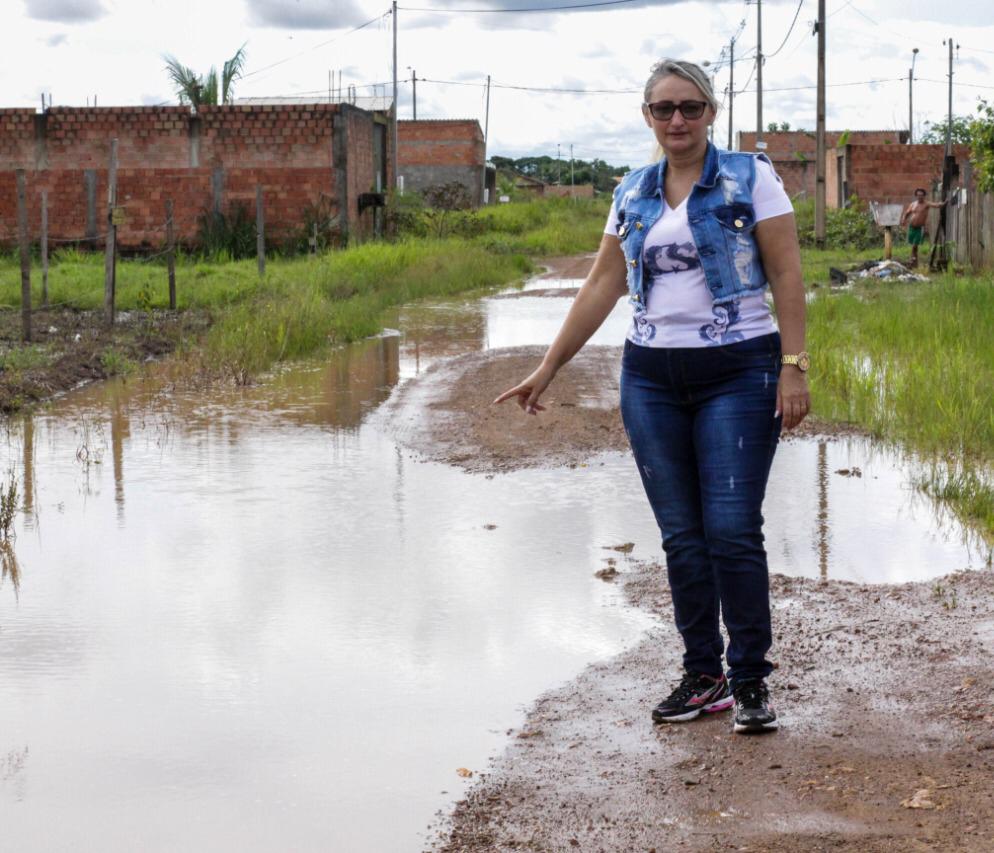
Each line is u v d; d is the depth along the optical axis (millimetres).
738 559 3859
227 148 30125
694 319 3867
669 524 4023
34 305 17812
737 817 3330
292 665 4590
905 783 3486
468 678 4445
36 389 10961
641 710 4125
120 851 3281
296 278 21031
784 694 4195
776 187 3859
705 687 4047
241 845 3303
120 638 4887
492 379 11344
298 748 3889
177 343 14375
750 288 3863
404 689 4352
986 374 9875
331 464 8078
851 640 4676
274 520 6680
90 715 4156
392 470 7887
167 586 5547
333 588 5492
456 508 6891
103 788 3641
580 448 8383
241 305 16531
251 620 5086
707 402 3916
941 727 3867
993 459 7801
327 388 11297
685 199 3869
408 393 10852
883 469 7680
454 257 26391
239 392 11148
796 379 3861
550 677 4445
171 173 30188
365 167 33125
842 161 39812
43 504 7070
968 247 23172
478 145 60438
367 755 3830
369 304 18250
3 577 5699
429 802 3516
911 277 21375
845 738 3818
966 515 6547
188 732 4020
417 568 5777
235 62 41656
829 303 15352
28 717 4148
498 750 3848
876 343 12156
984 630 4734
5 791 3623
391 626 4992
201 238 30078
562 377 11344
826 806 3367
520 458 8141
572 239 39031
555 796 3510
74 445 8773
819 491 7133
